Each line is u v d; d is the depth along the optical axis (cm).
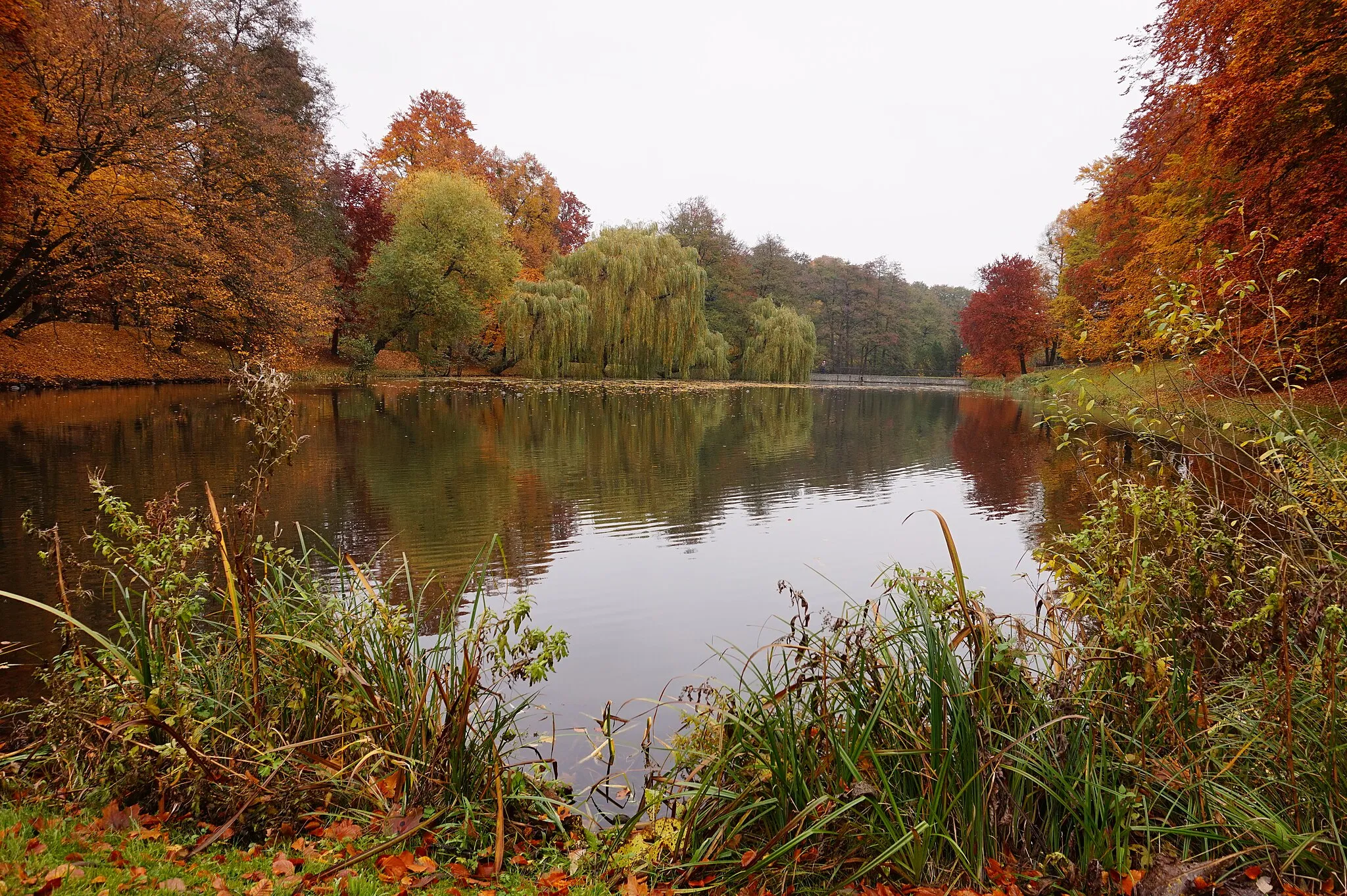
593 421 2288
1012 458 1738
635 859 318
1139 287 1716
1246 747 329
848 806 297
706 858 314
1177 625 378
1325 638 327
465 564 823
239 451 1353
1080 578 408
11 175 1820
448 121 4766
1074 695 343
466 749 385
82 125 2111
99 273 2225
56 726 341
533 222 5331
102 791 322
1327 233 1062
